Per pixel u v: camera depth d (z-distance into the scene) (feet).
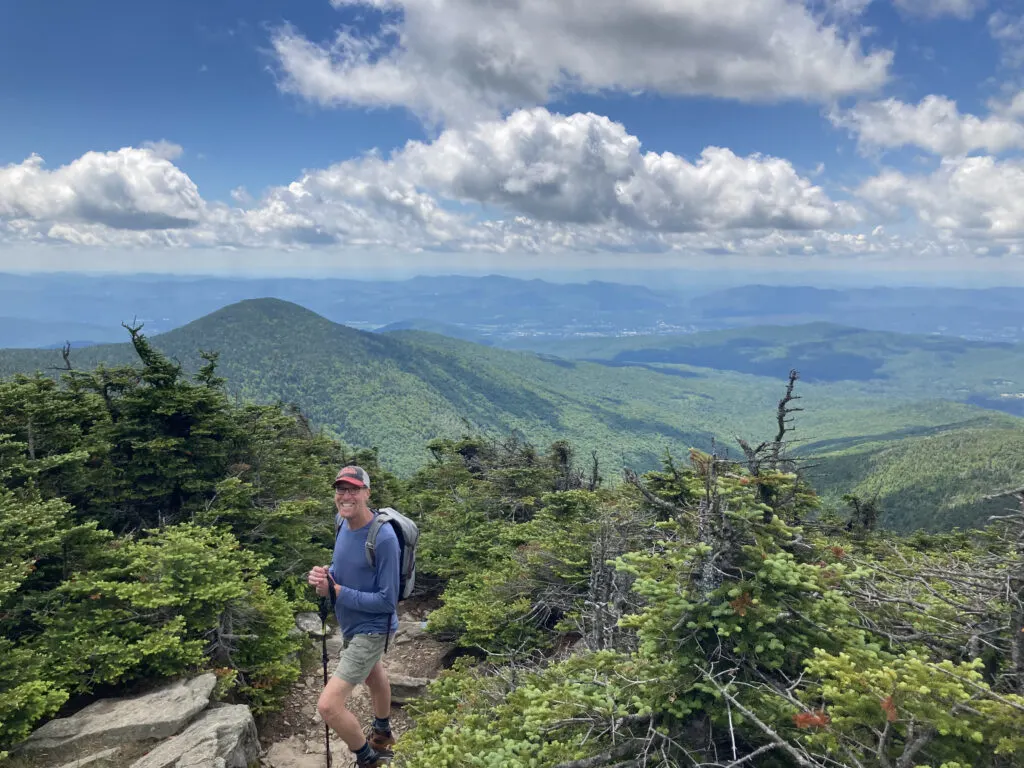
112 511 43.45
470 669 31.58
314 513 57.06
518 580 42.39
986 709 12.10
